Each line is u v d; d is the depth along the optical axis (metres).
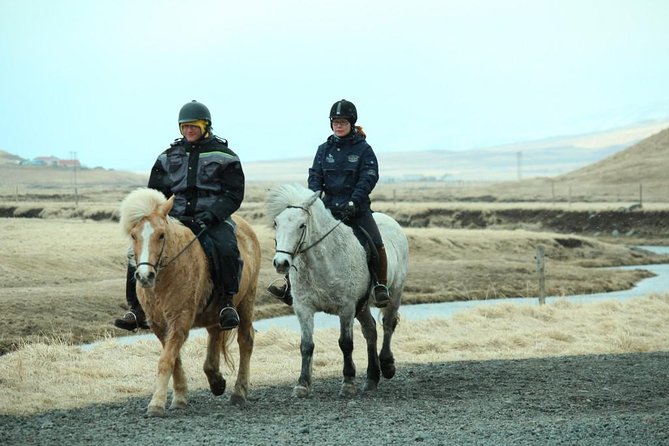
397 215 82.62
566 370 14.55
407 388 13.08
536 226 80.31
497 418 10.34
